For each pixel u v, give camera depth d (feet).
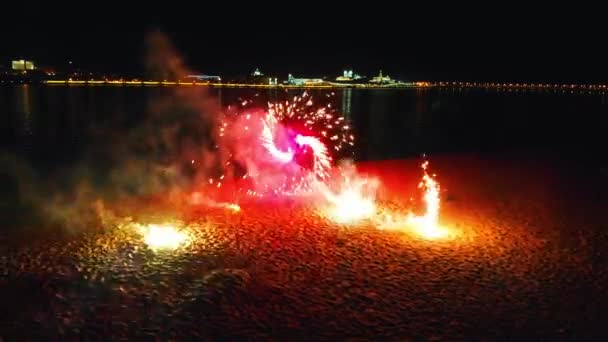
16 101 206.18
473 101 310.24
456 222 38.91
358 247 32.78
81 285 26.78
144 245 32.48
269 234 34.96
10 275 27.78
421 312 24.71
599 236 36.04
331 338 22.45
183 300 25.44
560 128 133.69
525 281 28.27
